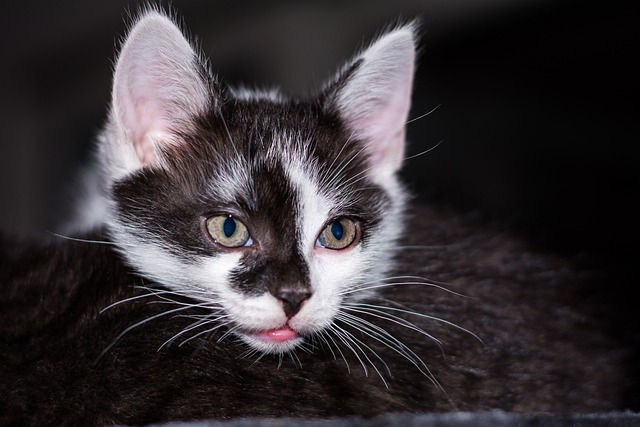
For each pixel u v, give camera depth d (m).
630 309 0.49
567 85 0.67
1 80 0.75
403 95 0.46
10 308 0.41
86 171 0.60
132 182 0.43
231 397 0.39
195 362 0.40
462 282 0.45
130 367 0.39
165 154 0.44
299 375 0.40
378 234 0.45
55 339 0.40
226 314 0.42
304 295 0.41
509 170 0.69
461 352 0.43
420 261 0.45
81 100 0.76
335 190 0.44
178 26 0.44
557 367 0.44
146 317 0.41
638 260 0.58
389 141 0.47
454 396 0.42
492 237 0.48
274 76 0.68
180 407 0.39
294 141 0.44
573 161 0.67
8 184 0.76
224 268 0.42
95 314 0.40
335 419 0.38
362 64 0.46
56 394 0.39
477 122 0.70
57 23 0.67
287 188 0.43
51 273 0.42
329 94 0.46
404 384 0.41
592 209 0.65
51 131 0.78
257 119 0.45
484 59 0.69
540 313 0.46
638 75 0.64
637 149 0.65
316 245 0.43
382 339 0.42
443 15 0.65
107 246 0.43
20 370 0.39
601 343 0.47
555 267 0.48
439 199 0.58
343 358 0.41
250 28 0.68
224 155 0.44
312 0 0.67
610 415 0.39
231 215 0.42
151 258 0.43
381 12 0.66
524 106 0.69
